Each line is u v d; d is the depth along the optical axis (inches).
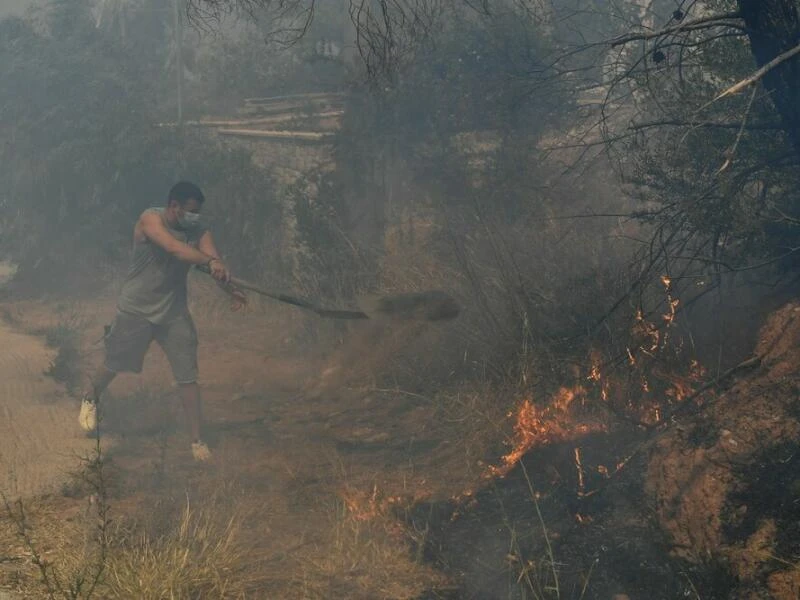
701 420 170.4
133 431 245.6
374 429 243.8
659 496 162.2
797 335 177.0
